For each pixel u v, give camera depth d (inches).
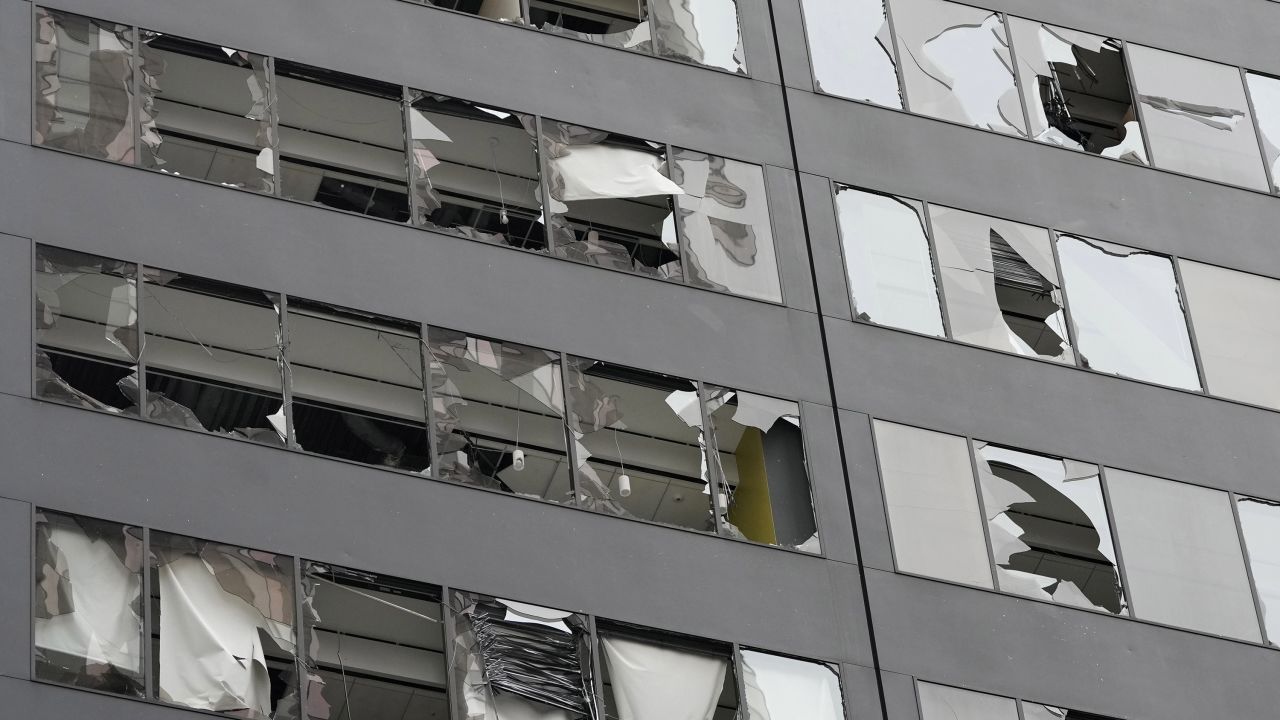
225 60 2930.6
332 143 3002.0
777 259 3065.9
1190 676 2942.9
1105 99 3400.6
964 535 2942.9
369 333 2824.8
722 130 3142.2
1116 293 3225.9
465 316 2869.1
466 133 3024.1
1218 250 3314.5
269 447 2684.5
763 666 2765.7
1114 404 3125.0
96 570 2554.1
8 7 2842.0
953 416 3026.6
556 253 2965.1
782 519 2888.8
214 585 2596.0
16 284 2672.2
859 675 2797.7
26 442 2586.1
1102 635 2935.5
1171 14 3506.4
